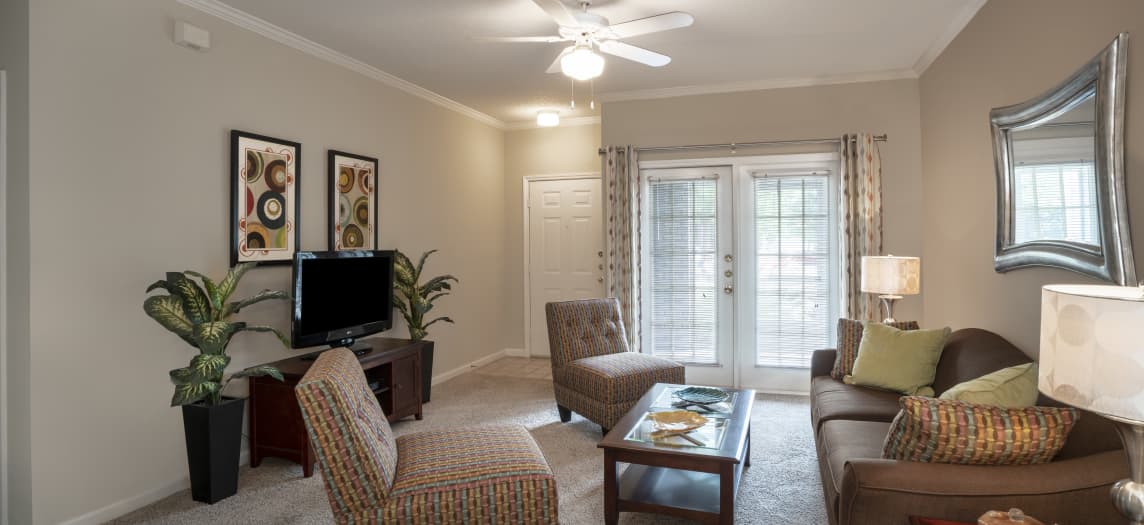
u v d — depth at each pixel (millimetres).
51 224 2619
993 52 3217
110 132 2844
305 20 3562
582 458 3510
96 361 2785
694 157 5172
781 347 5047
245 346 3527
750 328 5105
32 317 2559
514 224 6609
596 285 6355
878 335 3414
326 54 4102
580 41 3170
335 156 4199
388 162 4793
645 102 5277
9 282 2596
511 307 6617
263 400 3424
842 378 3570
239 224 3465
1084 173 2334
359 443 2033
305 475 3268
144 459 2982
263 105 3658
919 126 4664
